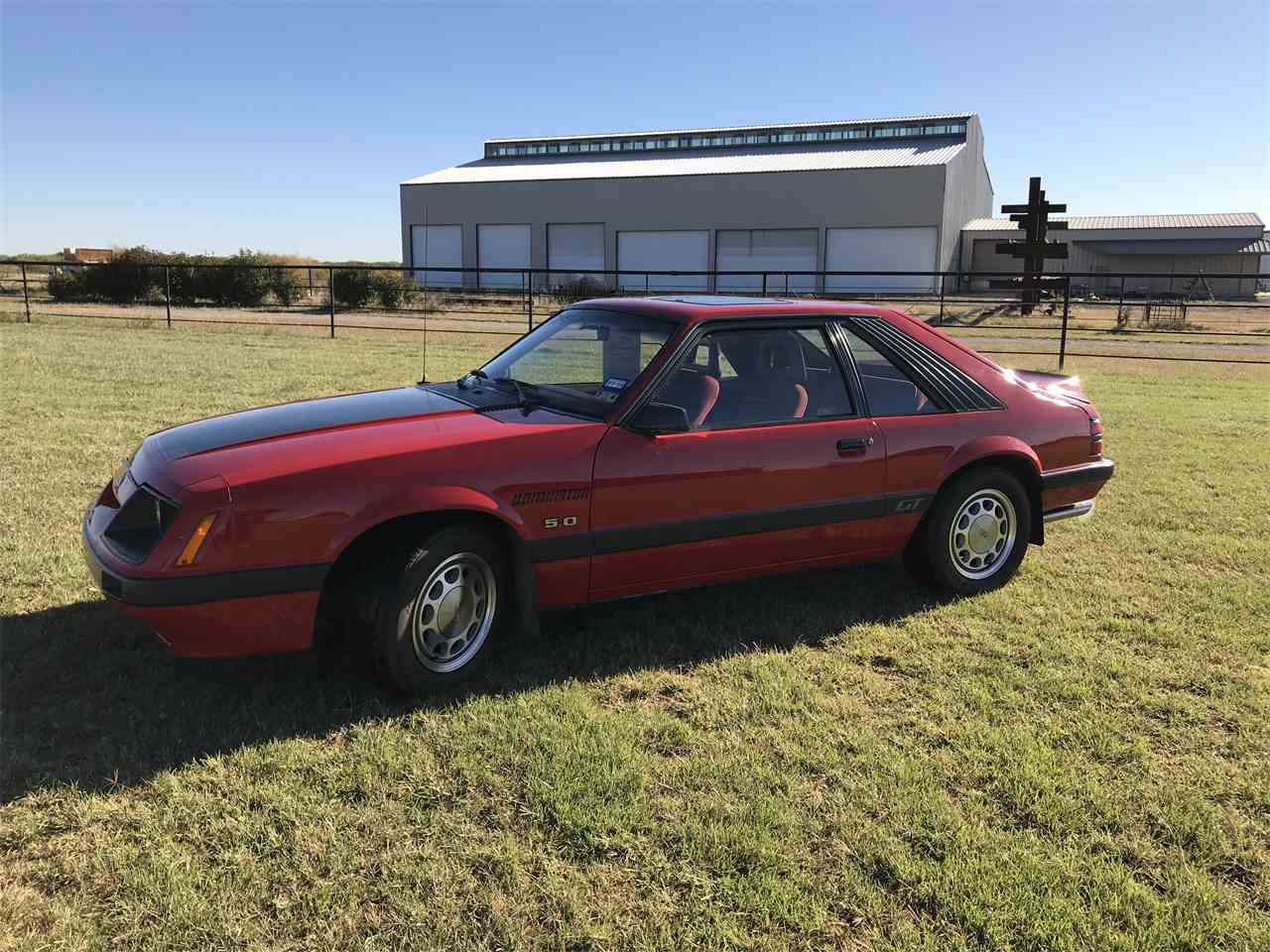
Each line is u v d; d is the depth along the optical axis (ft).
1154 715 11.89
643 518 12.90
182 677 12.30
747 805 9.68
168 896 8.14
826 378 14.69
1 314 71.92
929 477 15.14
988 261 177.78
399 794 9.78
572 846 9.02
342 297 104.58
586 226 176.86
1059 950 7.85
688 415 13.34
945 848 9.07
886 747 10.91
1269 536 19.71
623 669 12.91
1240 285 170.19
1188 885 8.63
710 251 169.17
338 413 13.38
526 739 10.87
